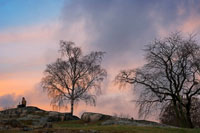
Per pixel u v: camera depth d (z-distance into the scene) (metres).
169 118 37.22
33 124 33.34
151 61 33.34
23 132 19.09
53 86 41.34
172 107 32.69
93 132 19.38
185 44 31.69
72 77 42.38
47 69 41.84
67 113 41.81
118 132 19.66
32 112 40.91
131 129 20.94
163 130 21.56
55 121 37.69
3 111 41.47
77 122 32.94
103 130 20.20
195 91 31.83
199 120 39.78
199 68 30.62
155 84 32.78
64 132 19.00
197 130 22.47
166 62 32.44
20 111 41.38
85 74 42.62
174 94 31.80
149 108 32.59
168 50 32.56
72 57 42.72
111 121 27.81
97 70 42.38
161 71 32.94
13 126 22.66
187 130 22.34
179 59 31.61
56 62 42.12
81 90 41.94
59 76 41.66
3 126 21.75
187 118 31.70
